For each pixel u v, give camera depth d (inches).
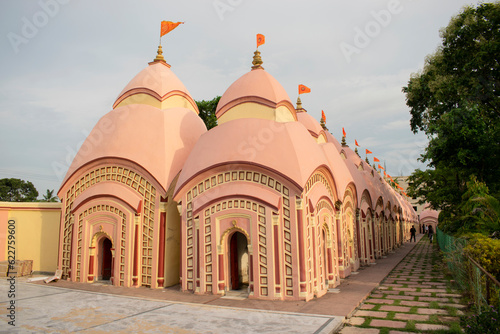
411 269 621.9
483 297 283.0
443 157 596.4
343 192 559.2
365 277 526.9
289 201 373.1
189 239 421.4
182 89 567.8
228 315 304.8
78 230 495.5
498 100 602.5
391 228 1013.8
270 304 344.5
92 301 364.8
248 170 394.6
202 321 286.2
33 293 408.2
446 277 511.8
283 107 450.3
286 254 367.6
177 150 495.8
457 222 656.4
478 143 542.9
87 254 483.5
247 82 454.3
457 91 584.1
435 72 633.6
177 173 476.1
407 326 273.0
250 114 441.4
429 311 321.1
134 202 461.1
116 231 465.7
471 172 590.9
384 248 869.8
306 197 391.5
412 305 347.3
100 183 491.8
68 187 521.7
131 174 477.1
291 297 359.9
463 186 733.9
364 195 726.5
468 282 367.6
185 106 575.2
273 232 369.1
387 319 297.3
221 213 394.3
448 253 507.5
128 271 450.0
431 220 2025.1
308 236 384.8
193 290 407.8
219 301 360.5
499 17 557.9
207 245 400.8
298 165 380.5
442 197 764.0
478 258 330.6
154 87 537.3
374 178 856.9
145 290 426.9
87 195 487.8
